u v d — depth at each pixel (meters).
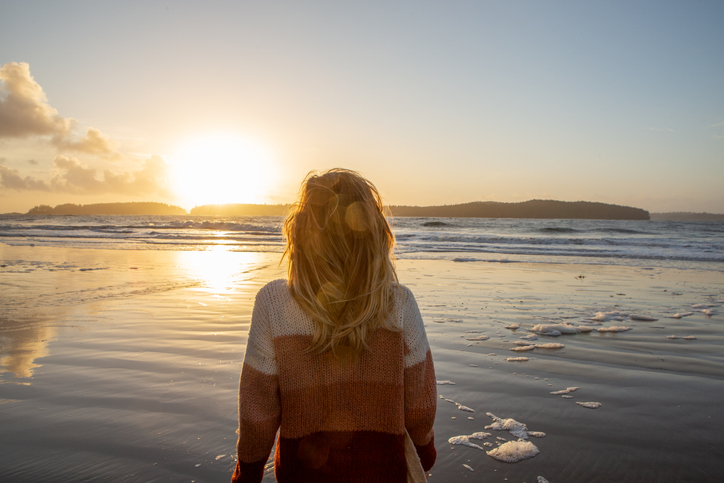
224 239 23.73
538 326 5.19
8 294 7.18
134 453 2.38
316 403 1.05
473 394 3.29
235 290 7.79
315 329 1.04
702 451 2.48
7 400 3.05
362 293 1.03
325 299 1.03
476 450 2.47
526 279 9.55
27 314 5.76
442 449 2.48
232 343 4.48
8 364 3.80
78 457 2.33
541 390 3.38
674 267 12.38
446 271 10.95
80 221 59.88
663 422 2.85
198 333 4.86
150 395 3.14
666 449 2.50
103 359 3.95
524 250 18.27
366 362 1.05
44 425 2.69
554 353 4.34
